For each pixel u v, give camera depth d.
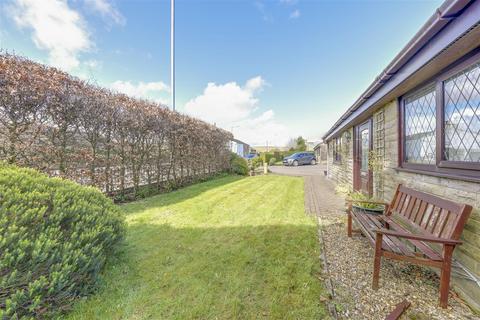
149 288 2.00
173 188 7.22
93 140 4.56
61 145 4.00
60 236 1.78
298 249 2.82
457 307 1.80
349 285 2.08
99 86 4.71
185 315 1.68
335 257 2.63
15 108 3.38
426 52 2.01
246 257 2.59
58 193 2.11
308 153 23.58
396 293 1.96
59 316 1.58
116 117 4.99
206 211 4.58
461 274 1.94
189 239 3.13
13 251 1.44
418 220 2.38
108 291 1.94
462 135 2.07
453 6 1.49
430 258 1.82
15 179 1.99
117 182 5.19
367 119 5.22
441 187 2.30
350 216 3.26
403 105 3.30
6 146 3.34
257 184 8.73
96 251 1.95
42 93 3.61
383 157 4.09
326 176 11.80
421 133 2.86
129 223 3.78
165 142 6.77
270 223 3.86
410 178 3.02
